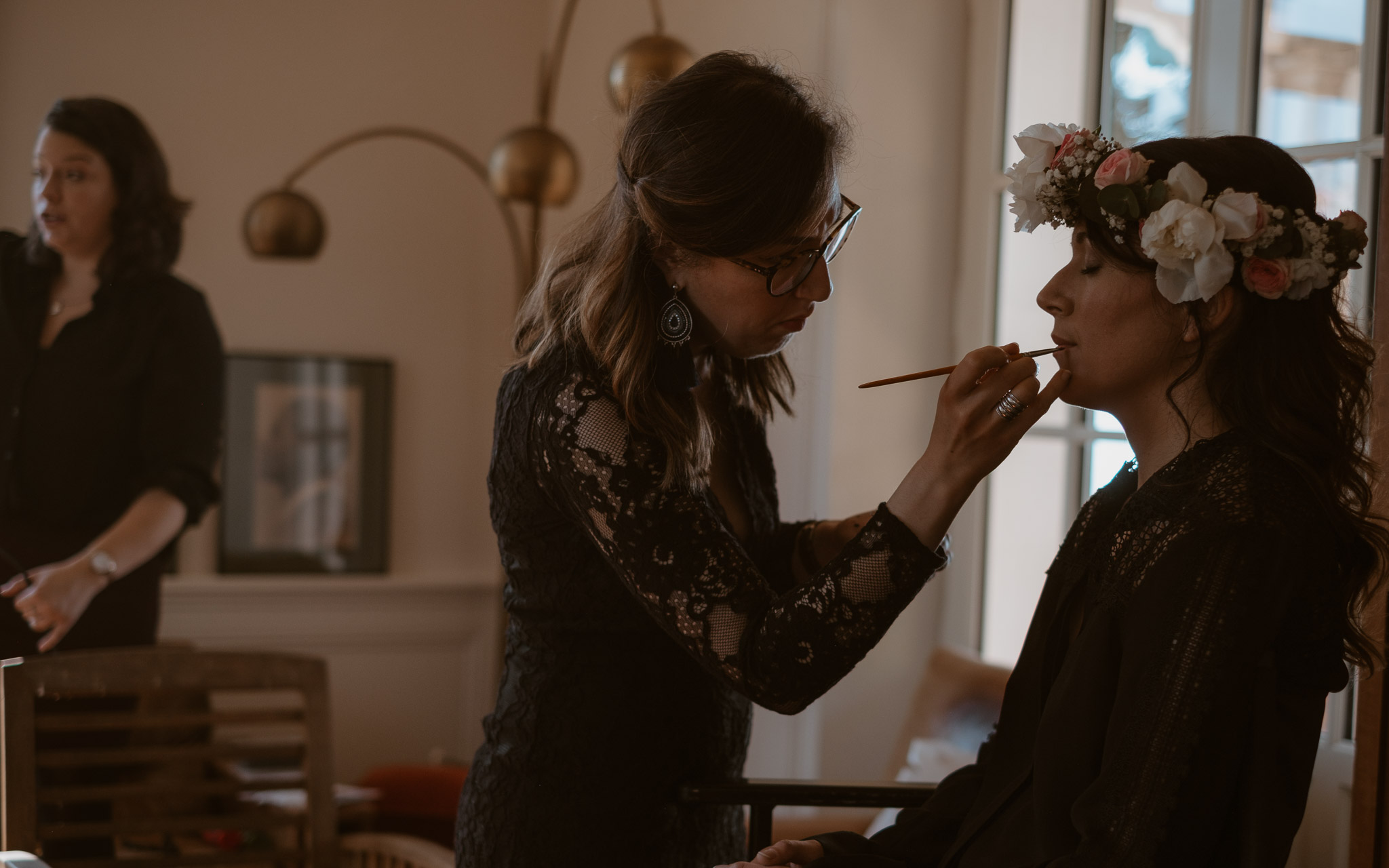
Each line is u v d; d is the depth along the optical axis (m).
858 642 1.18
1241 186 1.15
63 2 3.90
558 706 1.39
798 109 1.25
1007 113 3.02
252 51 4.13
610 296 1.30
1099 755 1.13
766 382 1.59
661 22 3.03
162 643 3.71
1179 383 1.17
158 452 2.68
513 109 4.46
